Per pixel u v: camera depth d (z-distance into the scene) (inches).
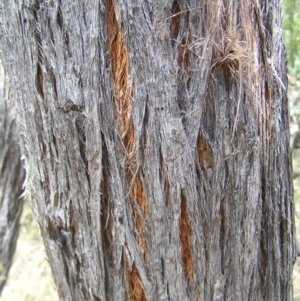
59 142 15.4
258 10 15.7
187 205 15.2
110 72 14.8
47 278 52.2
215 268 15.8
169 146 14.8
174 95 14.7
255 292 16.6
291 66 40.4
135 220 15.5
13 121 34.0
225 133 15.4
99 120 14.8
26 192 18.1
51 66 14.9
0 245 36.9
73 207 15.8
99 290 16.2
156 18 14.3
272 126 16.5
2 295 48.5
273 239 17.0
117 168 15.1
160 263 15.5
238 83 15.3
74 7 14.4
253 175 15.9
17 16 15.2
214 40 14.8
